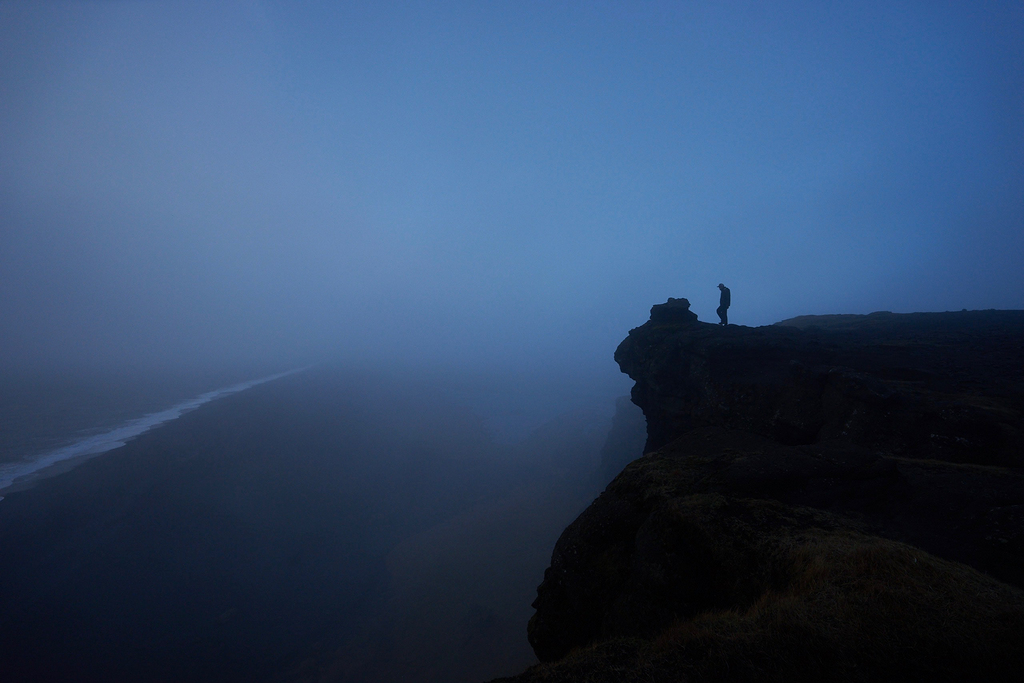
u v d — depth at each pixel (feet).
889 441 31.73
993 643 11.89
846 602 13.64
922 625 12.60
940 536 18.65
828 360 51.55
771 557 16.79
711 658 12.79
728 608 16.55
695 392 55.16
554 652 23.98
